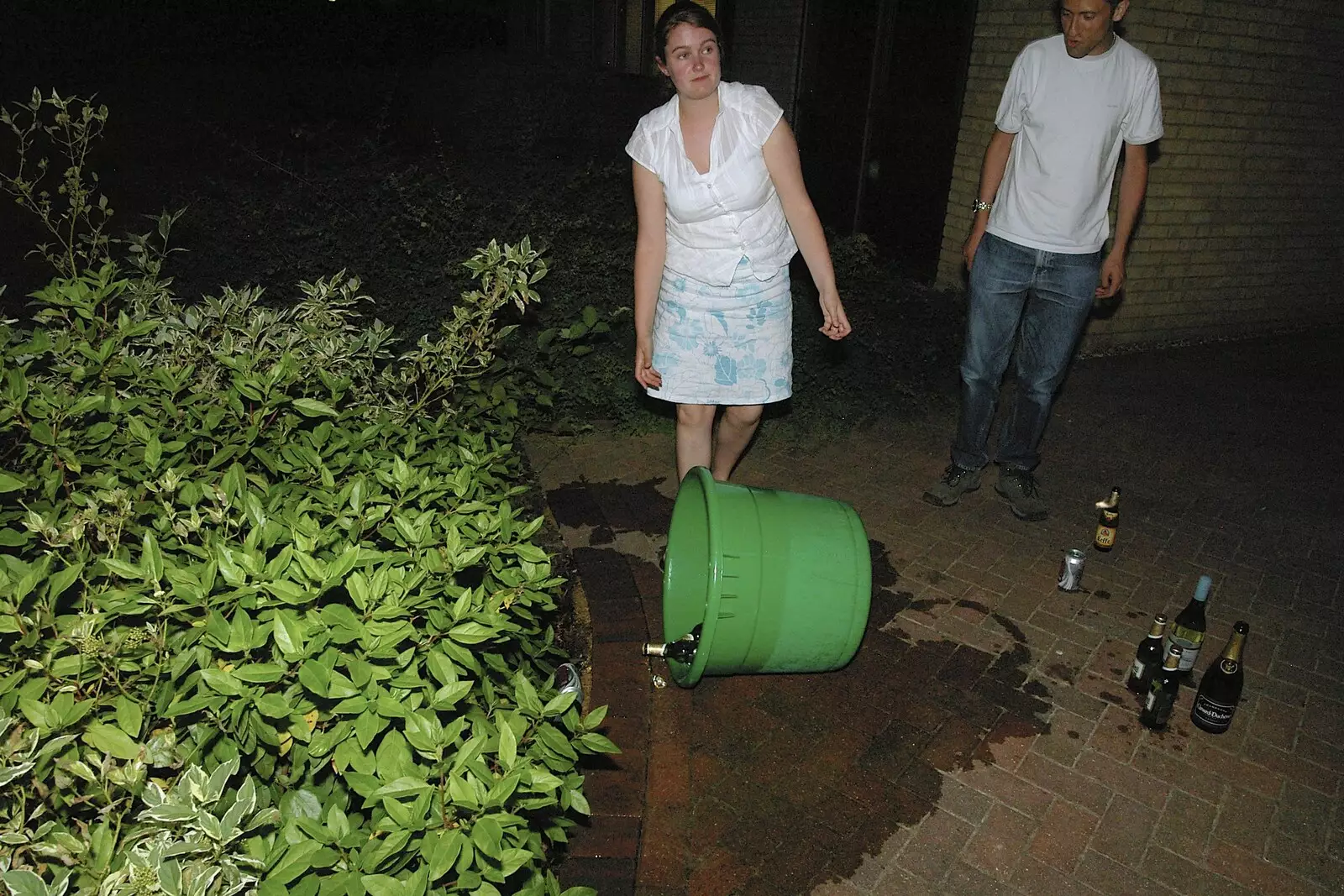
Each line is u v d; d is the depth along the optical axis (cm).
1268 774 339
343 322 397
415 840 179
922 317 662
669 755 338
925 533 491
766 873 298
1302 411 673
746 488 369
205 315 371
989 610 429
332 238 600
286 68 1132
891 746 350
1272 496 545
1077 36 397
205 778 171
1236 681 349
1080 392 695
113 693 207
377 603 216
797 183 375
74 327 327
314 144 987
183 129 991
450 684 200
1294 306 846
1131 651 404
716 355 401
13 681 191
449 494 299
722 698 372
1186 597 443
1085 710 369
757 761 342
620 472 543
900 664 393
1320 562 477
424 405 382
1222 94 720
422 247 598
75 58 1152
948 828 315
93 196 853
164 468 275
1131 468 575
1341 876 300
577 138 1000
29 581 203
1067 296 446
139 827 186
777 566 346
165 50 1184
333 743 193
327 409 304
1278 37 718
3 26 1129
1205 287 798
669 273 394
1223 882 297
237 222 620
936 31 769
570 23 1261
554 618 396
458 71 1096
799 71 927
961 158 761
